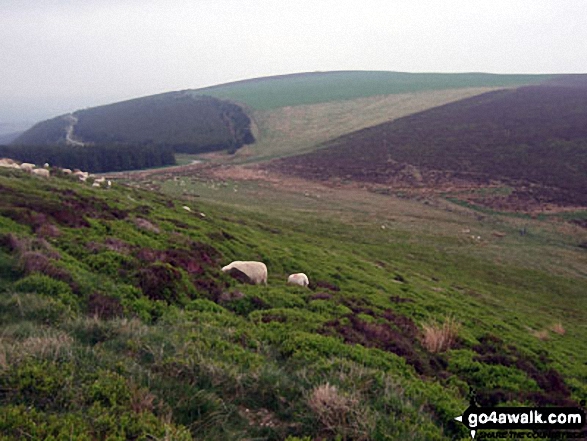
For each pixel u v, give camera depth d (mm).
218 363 7480
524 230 52250
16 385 5629
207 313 11828
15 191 19734
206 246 20984
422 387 9055
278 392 6984
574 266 40656
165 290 12805
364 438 6012
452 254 42406
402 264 36562
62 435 4734
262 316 12742
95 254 13852
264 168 102062
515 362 12891
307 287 19203
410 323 15703
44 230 14766
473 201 65312
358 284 22953
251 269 17641
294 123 163625
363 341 11930
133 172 107312
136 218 22078
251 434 5945
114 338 8305
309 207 63500
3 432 4703
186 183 81188
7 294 9570
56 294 10109
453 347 13898
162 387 6527
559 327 23812
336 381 7668
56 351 6695
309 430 6125
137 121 197500
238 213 51031
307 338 10359
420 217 58531
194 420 5992
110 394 5797
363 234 47750
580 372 14492
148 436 5109
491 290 32719
